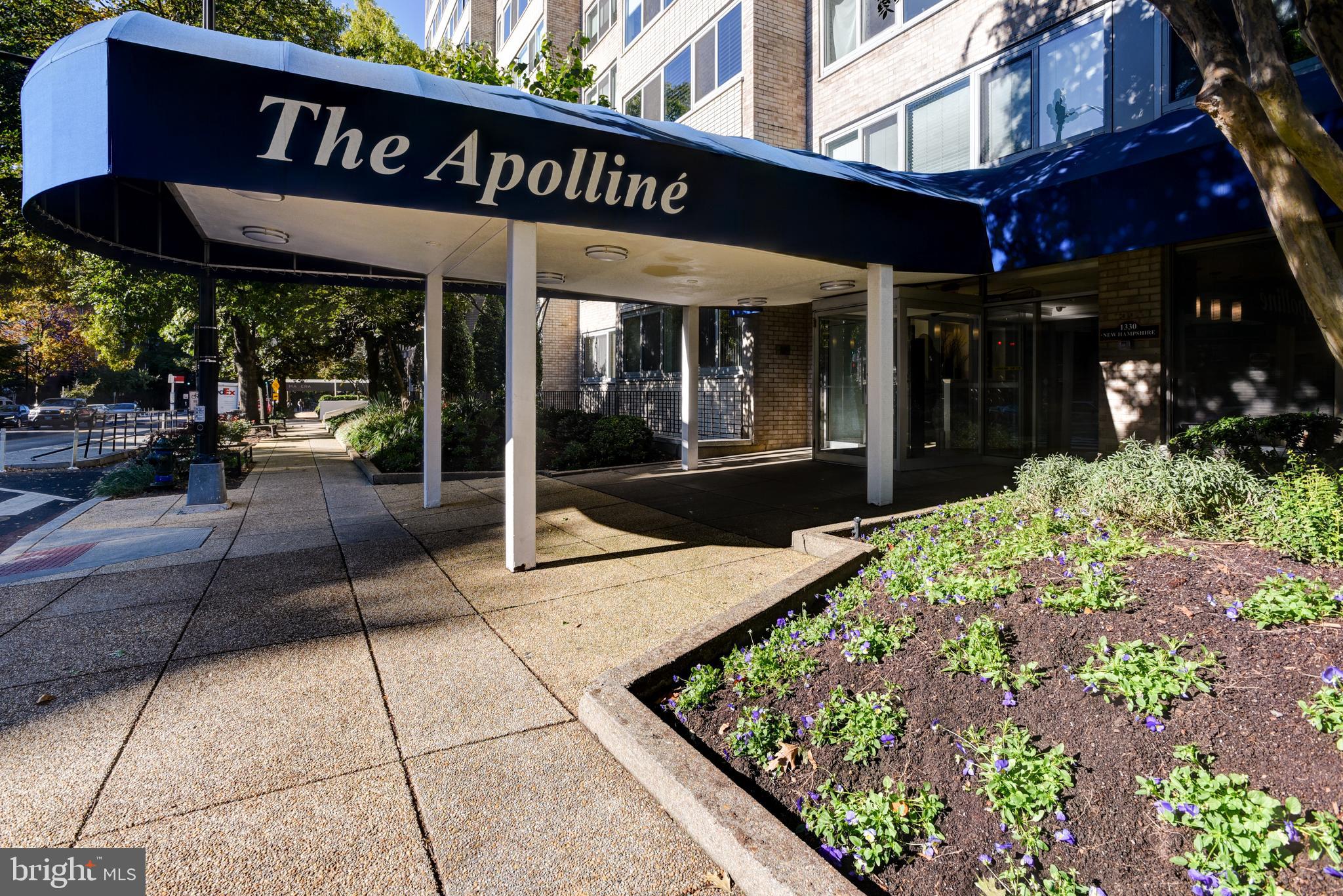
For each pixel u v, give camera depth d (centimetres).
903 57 1060
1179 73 737
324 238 667
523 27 2380
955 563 396
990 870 205
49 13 1202
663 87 1544
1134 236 586
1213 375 688
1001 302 1038
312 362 3591
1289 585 283
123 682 358
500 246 691
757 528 696
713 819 224
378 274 871
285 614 465
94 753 289
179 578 552
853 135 1169
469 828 243
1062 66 848
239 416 2330
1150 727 232
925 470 1040
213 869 221
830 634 346
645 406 1600
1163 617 286
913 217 698
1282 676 240
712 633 367
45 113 415
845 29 1183
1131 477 423
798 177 622
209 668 376
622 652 396
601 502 877
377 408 1998
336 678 362
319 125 433
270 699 340
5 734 305
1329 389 618
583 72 1070
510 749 294
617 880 218
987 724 258
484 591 514
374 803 256
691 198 571
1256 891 180
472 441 1282
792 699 301
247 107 415
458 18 3253
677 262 779
